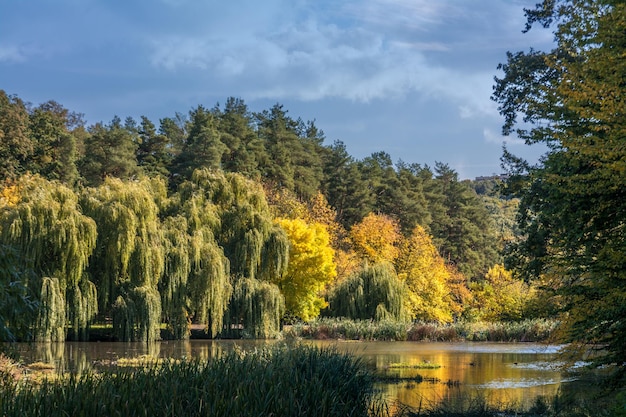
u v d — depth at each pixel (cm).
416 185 9469
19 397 967
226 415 975
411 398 1844
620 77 1078
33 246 3225
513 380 2275
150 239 3628
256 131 9994
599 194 1159
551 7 1923
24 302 1420
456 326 4494
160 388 1020
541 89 1291
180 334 3703
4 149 6159
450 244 9219
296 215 6506
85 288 3409
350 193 8619
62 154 6719
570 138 1156
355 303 4800
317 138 10475
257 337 3912
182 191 4341
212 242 3972
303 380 1202
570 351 1441
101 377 1070
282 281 4772
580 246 1296
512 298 5969
